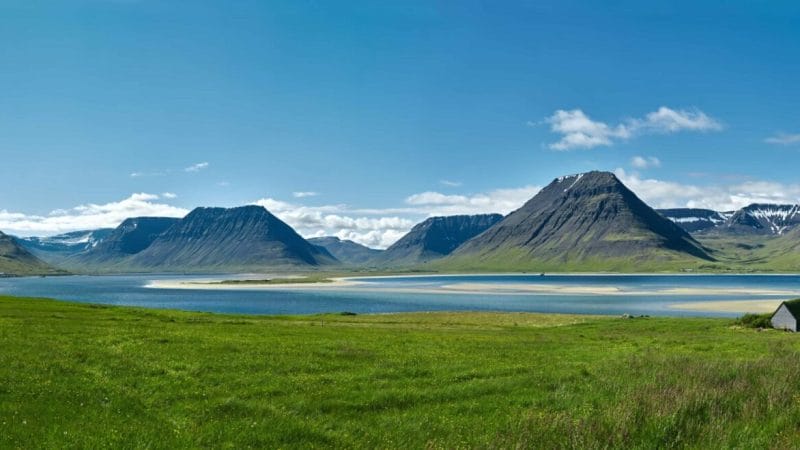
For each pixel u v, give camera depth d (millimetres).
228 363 32531
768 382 25438
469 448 18328
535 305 169625
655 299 191250
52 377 27281
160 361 32562
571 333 70562
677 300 185750
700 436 18781
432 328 75125
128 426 19656
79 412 21547
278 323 71500
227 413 22672
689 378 27328
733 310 148625
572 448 17734
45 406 21938
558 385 29312
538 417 20531
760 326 82125
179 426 20625
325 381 29219
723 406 22203
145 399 24656
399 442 19312
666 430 19047
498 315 114438
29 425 19078
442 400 26203
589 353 43375
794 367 28781
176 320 65188
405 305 174125
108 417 20984
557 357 40594
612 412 20922
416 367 33594
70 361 31469
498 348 45531
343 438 19641
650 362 34250
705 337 63156
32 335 41781
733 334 69875
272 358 34844
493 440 18281
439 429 20906
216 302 194625
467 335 59562
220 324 62656
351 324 80750
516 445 17734
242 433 19391
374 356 37625
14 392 23875
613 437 18453
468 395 26969
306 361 34344
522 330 74812
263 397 25594
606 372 31984
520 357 40062
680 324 84812
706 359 36000
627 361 35812
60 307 73938
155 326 54875
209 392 25984
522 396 26656
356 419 22547
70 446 17047
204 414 22312
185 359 33500
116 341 40531
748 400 22641
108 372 29219
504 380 30094
